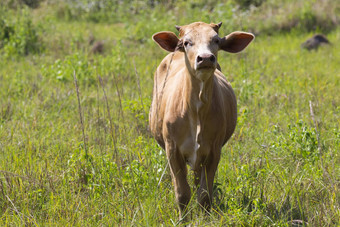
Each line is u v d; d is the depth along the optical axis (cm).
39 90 3584
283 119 2952
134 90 3578
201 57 1634
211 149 1897
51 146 2547
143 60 4581
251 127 2786
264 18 6322
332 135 2578
